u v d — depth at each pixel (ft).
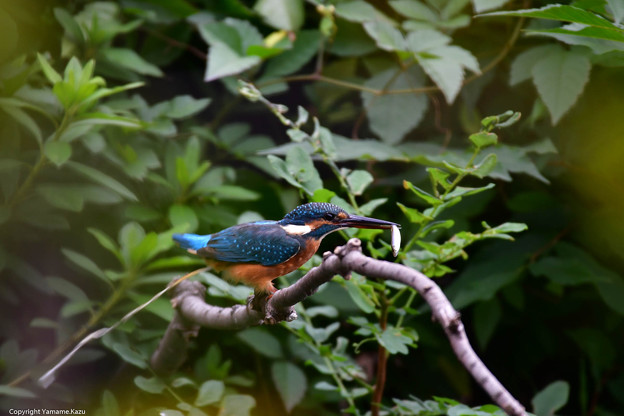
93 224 28.37
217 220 28.37
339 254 15.46
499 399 11.67
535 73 26.84
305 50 32.24
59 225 24.93
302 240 21.15
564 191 32.27
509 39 31.71
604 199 31.37
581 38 21.61
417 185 31.40
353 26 32.89
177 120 33.81
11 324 27.58
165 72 35.17
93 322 24.09
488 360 35.78
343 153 28.14
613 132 30.32
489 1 26.81
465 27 32.19
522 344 35.06
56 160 22.47
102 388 27.86
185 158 27.76
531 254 30.45
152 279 23.62
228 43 28.86
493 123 21.15
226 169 30.30
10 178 24.52
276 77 32.94
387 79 31.58
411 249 31.17
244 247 20.97
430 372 34.40
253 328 27.94
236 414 22.63
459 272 33.94
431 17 30.19
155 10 33.19
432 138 33.55
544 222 31.78
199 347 30.66
